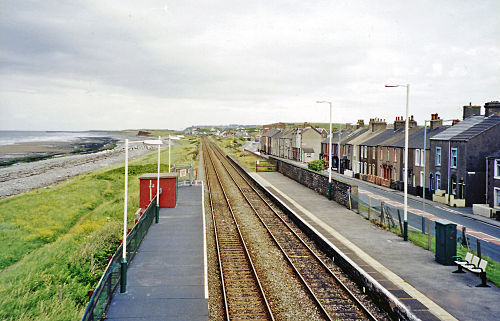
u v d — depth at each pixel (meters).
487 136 31.55
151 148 134.75
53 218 28.50
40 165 76.69
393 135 47.84
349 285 13.50
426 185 37.38
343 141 60.91
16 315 12.49
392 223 20.64
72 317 12.18
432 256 16.03
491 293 12.13
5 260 19.70
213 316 11.08
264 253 17.09
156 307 10.30
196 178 44.50
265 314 11.17
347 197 26.23
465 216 27.91
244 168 52.31
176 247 15.90
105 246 19.92
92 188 41.19
